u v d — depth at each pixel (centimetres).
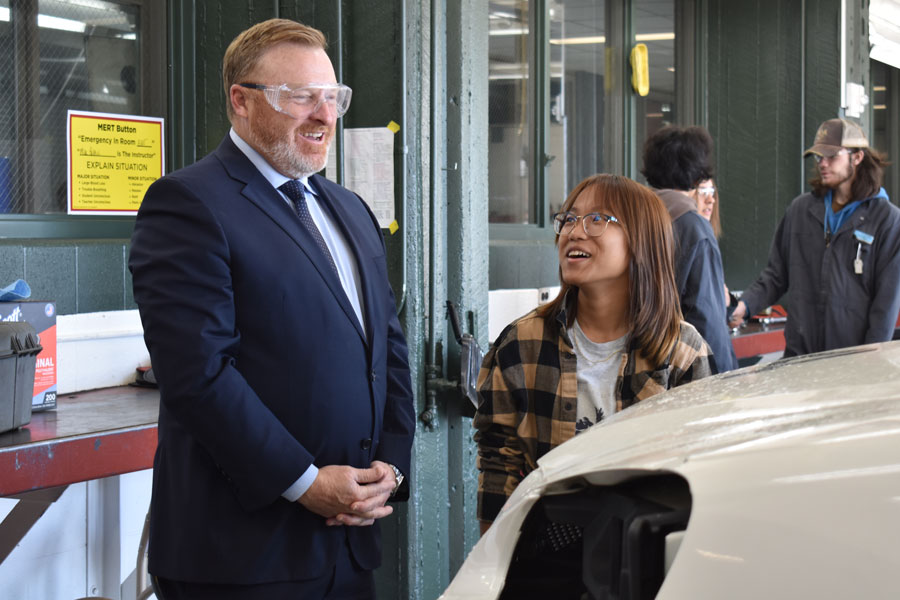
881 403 87
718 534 77
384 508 164
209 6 281
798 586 73
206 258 148
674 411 105
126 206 279
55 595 261
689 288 248
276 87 157
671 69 491
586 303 167
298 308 156
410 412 178
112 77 279
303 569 156
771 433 85
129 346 266
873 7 555
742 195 502
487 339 278
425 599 263
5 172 254
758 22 493
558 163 414
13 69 256
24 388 193
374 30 253
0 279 238
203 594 154
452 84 264
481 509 174
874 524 72
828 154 336
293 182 166
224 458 147
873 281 337
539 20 395
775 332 396
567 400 164
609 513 94
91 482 269
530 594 106
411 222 255
